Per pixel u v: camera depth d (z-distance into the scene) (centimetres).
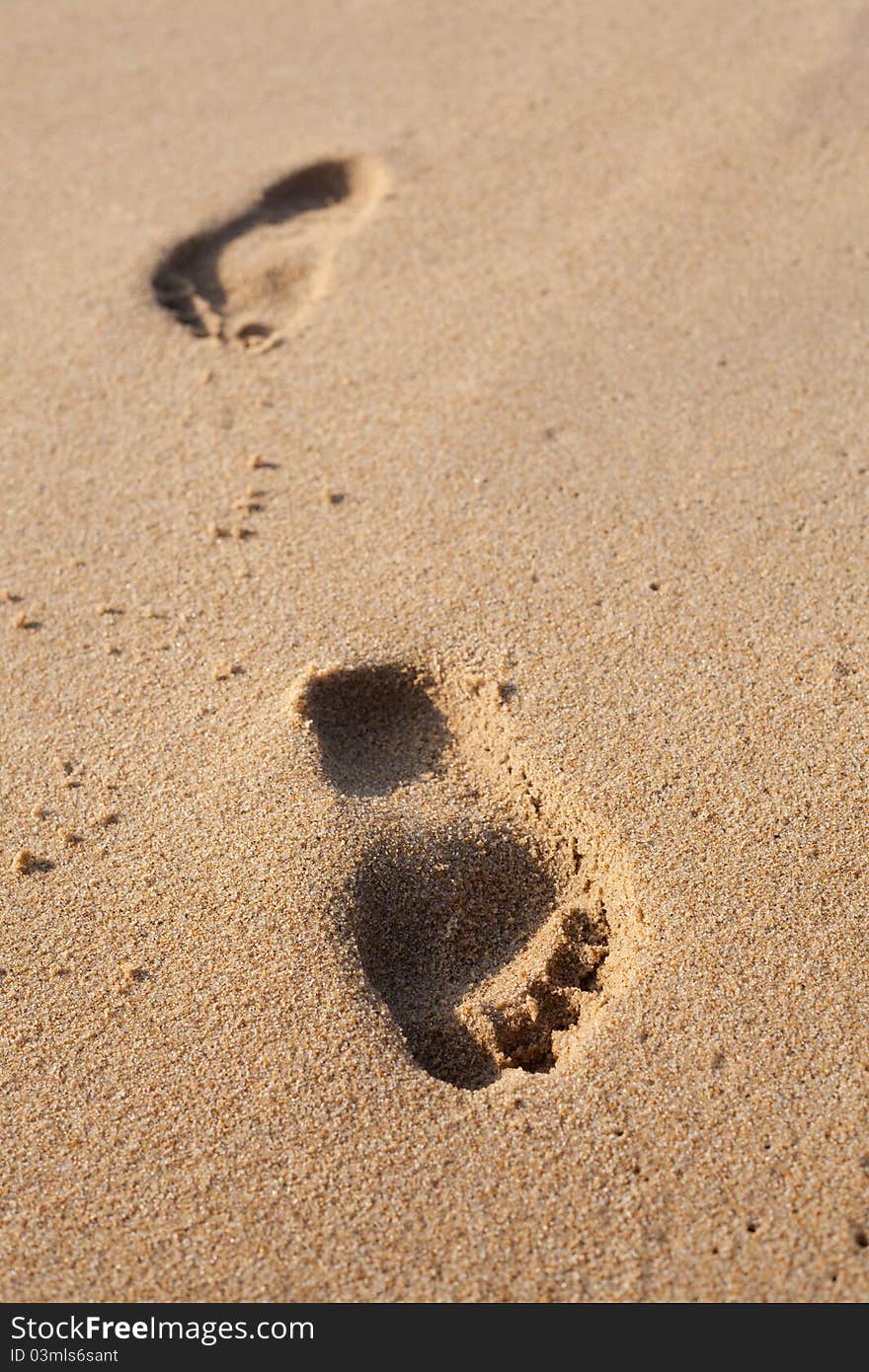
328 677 86
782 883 78
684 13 127
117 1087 74
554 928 79
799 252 106
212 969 77
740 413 97
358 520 92
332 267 108
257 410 99
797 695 84
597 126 116
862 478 93
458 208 111
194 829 81
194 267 109
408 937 79
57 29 131
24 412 100
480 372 100
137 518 93
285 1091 74
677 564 90
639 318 102
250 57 126
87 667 87
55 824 81
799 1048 74
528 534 91
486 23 128
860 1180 71
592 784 81
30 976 77
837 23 123
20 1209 72
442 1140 73
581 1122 73
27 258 109
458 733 85
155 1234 71
